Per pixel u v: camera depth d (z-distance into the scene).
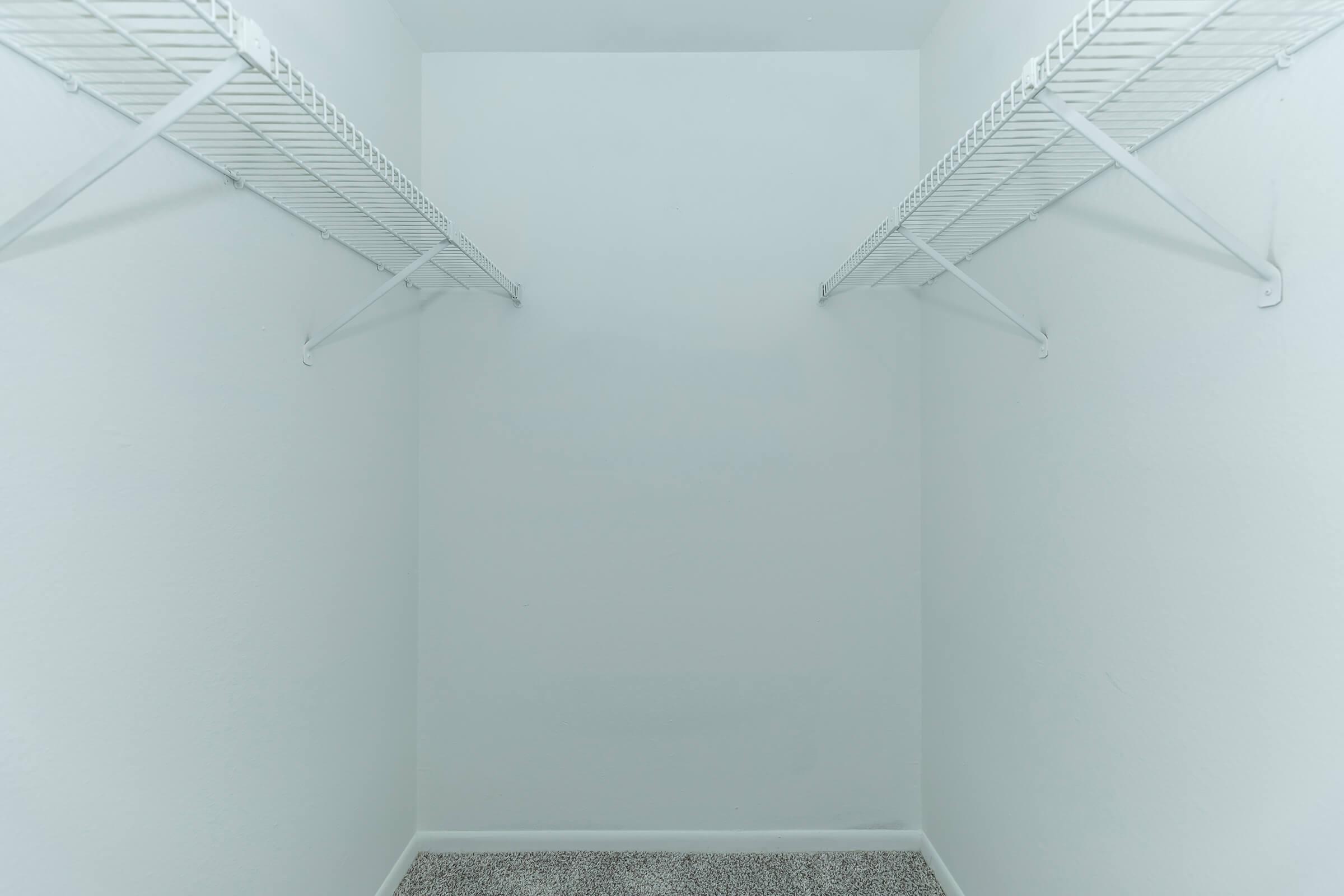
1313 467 0.82
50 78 0.86
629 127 2.10
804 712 2.12
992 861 1.65
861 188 2.09
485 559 2.11
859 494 2.12
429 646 2.12
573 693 2.12
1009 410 1.57
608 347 2.11
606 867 2.04
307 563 1.47
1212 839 0.97
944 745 1.94
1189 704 1.02
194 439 1.12
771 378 2.11
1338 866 0.79
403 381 1.99
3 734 0.81
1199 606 1.00
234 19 0.78
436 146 2.09
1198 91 0.96
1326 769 0.80
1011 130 1.08
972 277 1.76
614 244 2.10
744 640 2.12
